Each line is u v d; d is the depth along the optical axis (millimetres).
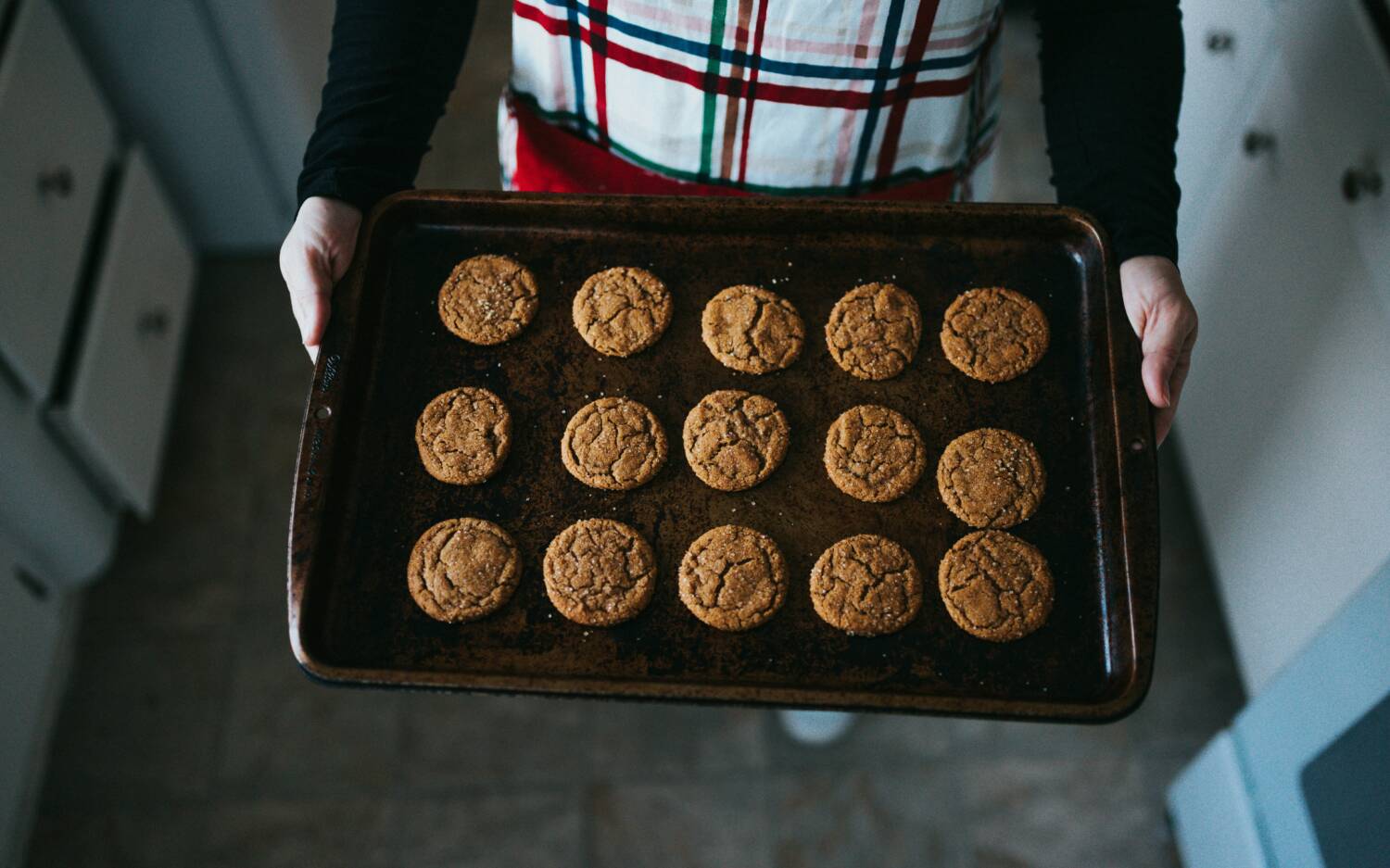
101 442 1255
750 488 825
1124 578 774
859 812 1265
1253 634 1225
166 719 1301
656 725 1300
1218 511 1267
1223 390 1224
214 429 1450
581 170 925
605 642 784
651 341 852
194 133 1383
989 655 782
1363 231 963
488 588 787
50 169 1188
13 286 1127
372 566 793
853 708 725
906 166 886
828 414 843
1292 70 1035
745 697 727
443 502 811
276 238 1555
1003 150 1605
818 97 834
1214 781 1133
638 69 837
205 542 1387
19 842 1238
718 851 1248
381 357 842
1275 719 1035
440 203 849
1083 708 726
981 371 843
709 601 792
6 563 1194
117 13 1243
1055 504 814
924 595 799
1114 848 1250
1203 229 1235
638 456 823
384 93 817
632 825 1259
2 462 1151
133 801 1266
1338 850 966
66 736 1292
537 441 829
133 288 1325
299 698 1312
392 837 1254
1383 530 996
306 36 1318
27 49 1156
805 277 869
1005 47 1643
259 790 1272
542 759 1287
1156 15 829
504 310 851
